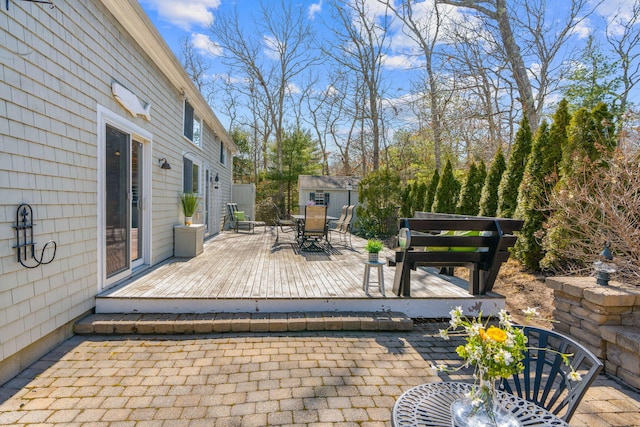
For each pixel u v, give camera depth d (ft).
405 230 11.23
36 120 7.98
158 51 14.70
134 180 14.70
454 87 31.27
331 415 6.26
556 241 13.38
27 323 7.75
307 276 14.33
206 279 13.34
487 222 11.41
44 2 7.73
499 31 27.71
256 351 8.91
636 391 7.39
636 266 10.64
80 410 6.24
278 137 62.28
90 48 10.24
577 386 4.60
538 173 15.67
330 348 9.25
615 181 11.03
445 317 11.68
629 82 26.86
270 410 6.37
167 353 8.66
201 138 25.96
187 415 6.16
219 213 33.94
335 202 50.88
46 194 8.36
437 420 4.32
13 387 6.98
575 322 9.18
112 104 11.62
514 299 13.21
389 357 8.81
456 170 41.86
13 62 7.29
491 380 4.01
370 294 11.76
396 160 64.03
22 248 7.62
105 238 11.28
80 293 9.87
